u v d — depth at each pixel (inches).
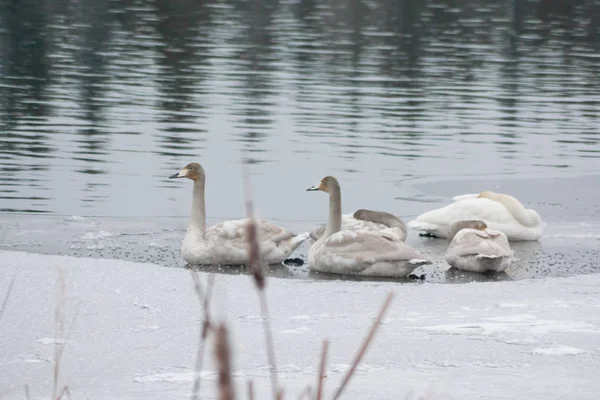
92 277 450.9
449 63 1466.5
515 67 1446.9
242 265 505.7
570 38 1857.8
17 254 493.0
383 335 361.7
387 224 542.6
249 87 1198.9
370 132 935.7
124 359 334.6
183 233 577.0
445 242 577.0
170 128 933.8
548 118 1041.5
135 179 723.4
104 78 1243.2
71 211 620.1
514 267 510.3
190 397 294.0
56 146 835.4
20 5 2165.4
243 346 346.3
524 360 331.6
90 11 2111.2
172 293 427.2
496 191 714.8
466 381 308.2
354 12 2281.0
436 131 952.3
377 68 1391.5
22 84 1176.2
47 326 372.2
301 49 1579.7
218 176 742.5
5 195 655.1
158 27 1851.6
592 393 297.0
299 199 678.5
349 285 449.4
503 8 2479.1
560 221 629.3
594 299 422.0
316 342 352.5
